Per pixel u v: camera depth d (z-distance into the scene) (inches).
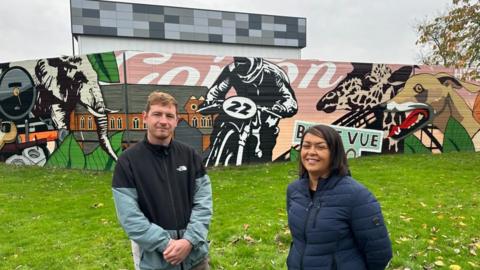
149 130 110.9
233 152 458.0
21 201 301.6
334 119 507.2
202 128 443.5
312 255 97.0
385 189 320.8
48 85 459.2
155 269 106.4
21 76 475.5
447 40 543.2
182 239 108.3
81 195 320.2
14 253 196.1
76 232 226.2
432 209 261.1
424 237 209.9
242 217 244.5
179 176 112.7
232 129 457.1
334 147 98.6
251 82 464.1
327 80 501.4
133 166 108.0
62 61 447.8
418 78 551.2
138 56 420.5
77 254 192.5
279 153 480.4
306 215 99.9
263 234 212.7
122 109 420.2
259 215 247.8
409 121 549.0
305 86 491.2
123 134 421.4
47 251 197.2
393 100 538.6
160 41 1312.7
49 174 417.1
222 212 258.5
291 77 483.8
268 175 394.9
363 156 522.6
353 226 95.0
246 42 1427.2
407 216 244.7
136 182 107.3
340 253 95.8
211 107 447.2
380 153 535.2
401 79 541.3
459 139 579.8
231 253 189.0
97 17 1222.9
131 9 1262.3
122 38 1261.1
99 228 231.9
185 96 436.1
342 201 95.8
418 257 183.6
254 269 173.8
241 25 1417.3
